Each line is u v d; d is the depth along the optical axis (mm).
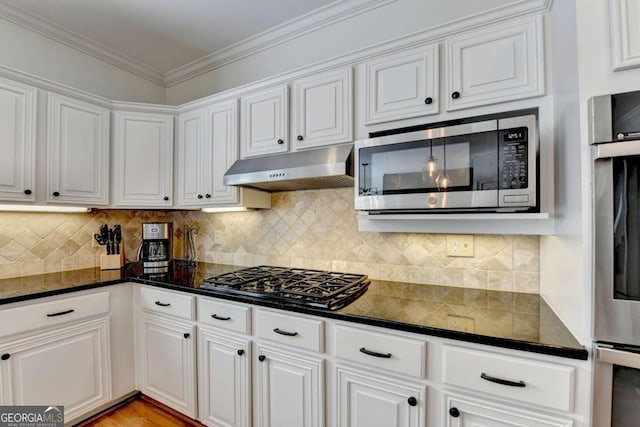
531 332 1053
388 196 1424
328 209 2080
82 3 1947
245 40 2391
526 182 1152
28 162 1808
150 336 1984
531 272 1537
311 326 1363
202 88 2773
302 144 1806
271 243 2312
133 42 2400
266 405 1517
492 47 1320
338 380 1316
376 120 1575
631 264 831
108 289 1944
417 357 1143
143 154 2287
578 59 915
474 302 1427
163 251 2428
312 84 1776
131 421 1871
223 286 1717
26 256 2064
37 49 2127
